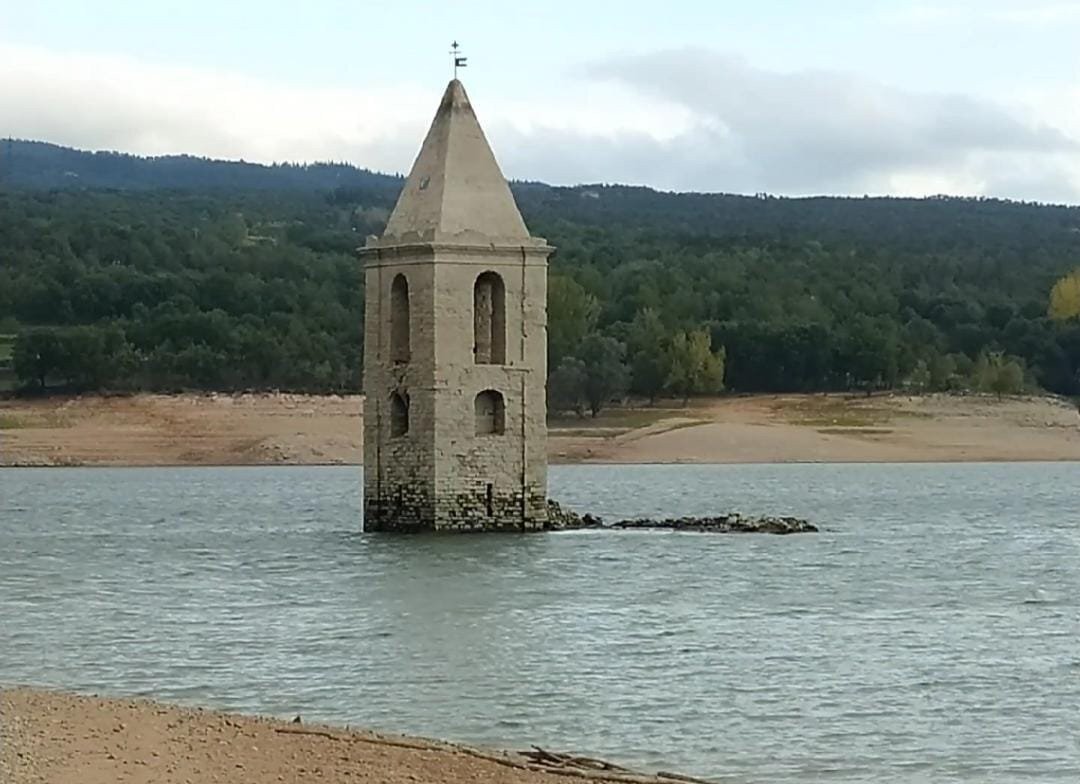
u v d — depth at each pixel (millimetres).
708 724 53406
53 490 176250
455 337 96625
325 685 58750
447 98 99188
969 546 113938
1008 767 48812
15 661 63719
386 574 87250
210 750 41406
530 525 100062
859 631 72688
